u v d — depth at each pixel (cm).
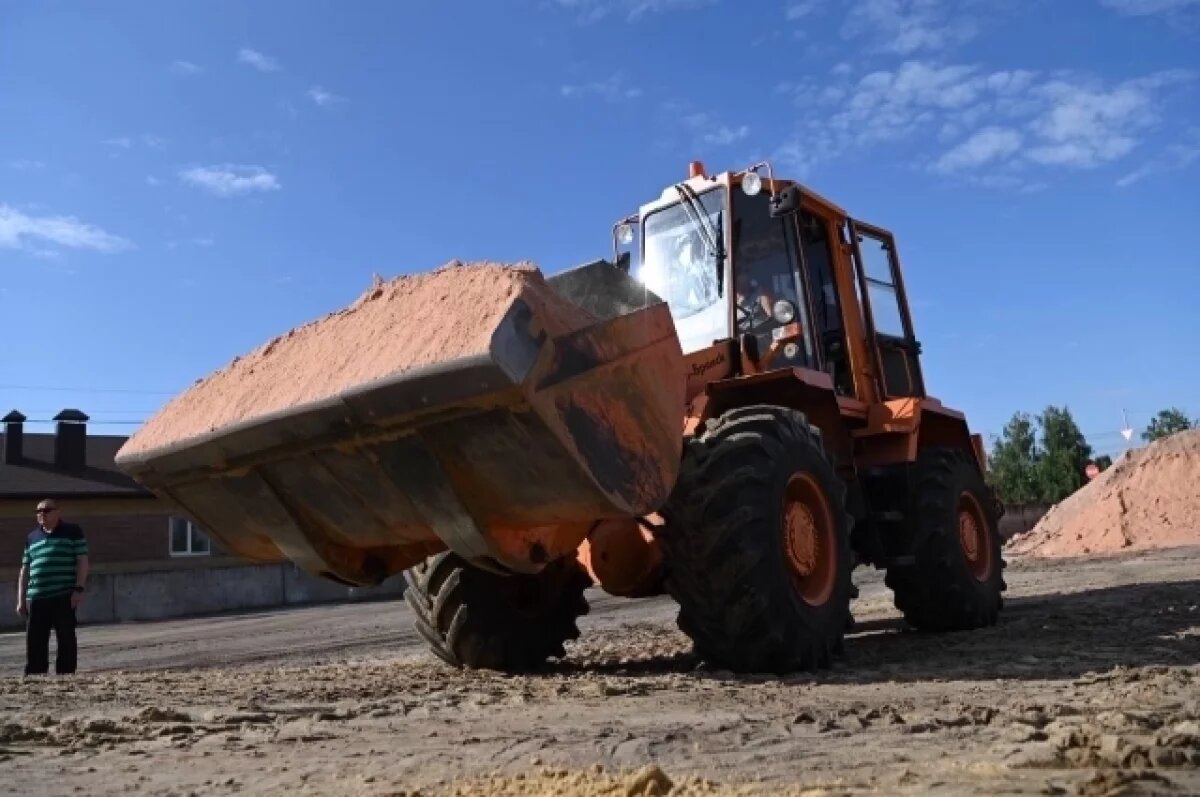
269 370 479
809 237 729
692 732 353
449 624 583
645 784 264
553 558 451
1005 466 5212
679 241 683
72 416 3002
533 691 468
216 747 345
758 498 498
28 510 2720
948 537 738
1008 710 382
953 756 307
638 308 450
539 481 403
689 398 572
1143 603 880
